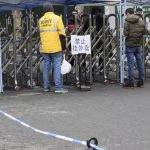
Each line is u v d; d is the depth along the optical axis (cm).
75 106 1099
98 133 834
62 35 1288
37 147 750
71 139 774
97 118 961
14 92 1339
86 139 793
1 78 1332
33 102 1166
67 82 1475
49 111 1045
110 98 1208
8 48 1412
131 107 1080
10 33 1412
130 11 1375
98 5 1739
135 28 1372
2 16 1719
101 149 676
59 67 1302
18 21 1659
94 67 1523
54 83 1358
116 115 989
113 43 1506
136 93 1289
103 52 1496
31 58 1414
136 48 1391
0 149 743
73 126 891
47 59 1318
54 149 736
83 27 1461
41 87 1420
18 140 797
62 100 1188
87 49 1346
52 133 837
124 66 1537
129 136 809
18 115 1006
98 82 1520
